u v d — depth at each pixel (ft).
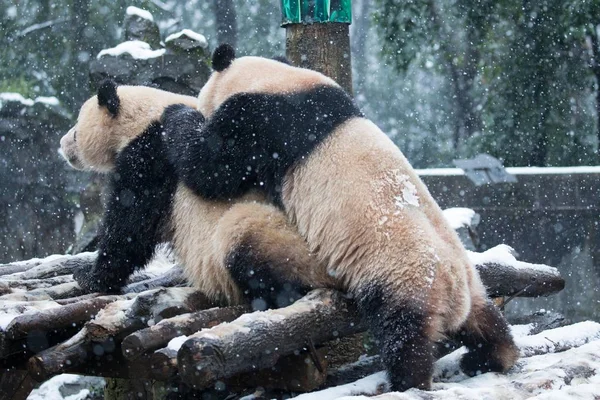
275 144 22.17
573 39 65.26
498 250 28.66
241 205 22.65
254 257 21.34
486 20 66.90
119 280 25.34
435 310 19.29
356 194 20.47
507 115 66.85
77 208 62.90
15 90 78.74
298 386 19.81
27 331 20.40
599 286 50.93
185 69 44.39
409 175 21.21
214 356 17.13
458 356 23.03
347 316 20.47
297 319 19.20
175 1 112.47
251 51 105.91
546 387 19.53
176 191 24.17
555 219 50.85
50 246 62.75
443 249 19.99
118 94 26.27
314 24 29.35
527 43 66.13
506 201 50.90
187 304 21.25
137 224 24.59
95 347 20.07
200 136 23.32
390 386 19.31
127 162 24.95
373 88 107.34
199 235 23.24
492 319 21.43
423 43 70.74
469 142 68.74
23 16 82.53
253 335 18.07
